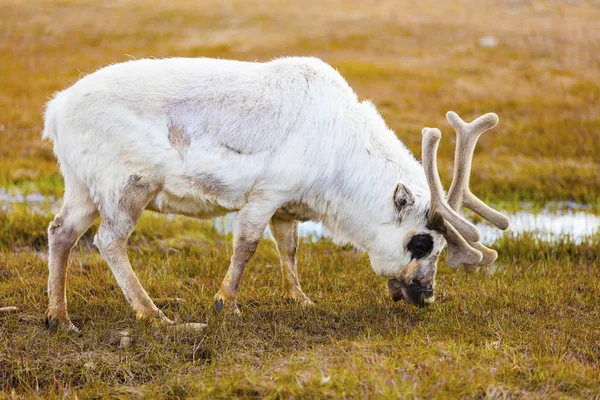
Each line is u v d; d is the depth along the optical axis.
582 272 29.98
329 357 20.81
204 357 21.66
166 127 22.53
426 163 23.42
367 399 17.92
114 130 22.27
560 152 52.78
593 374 20.42
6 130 57.00
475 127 24.30
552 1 123.19
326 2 127.00
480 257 23.62
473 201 24.53
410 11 118.69
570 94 71.12
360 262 31.69
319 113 23.53
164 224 36.78
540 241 33.94
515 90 72.25
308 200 24.03
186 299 25.70
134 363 20.92
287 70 24.00
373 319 24.31
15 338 21.91
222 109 22.89
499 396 18.61
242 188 23.08
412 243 23.95
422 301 24.23
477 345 22.45
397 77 77.12
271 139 23.03
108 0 126.44
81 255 31.45
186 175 22.70
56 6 120.12
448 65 83.56
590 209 42.38
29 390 19.73
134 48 94.00
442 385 18.72
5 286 26.48
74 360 20.98
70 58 87.56
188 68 23.38
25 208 37.84
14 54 88.75
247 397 18.66
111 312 23.83
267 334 22.73
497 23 108.12
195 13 116.62
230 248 33.62
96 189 22.59
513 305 26.06
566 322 24.28
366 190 23.95
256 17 113.62
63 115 22.61
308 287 28.14
